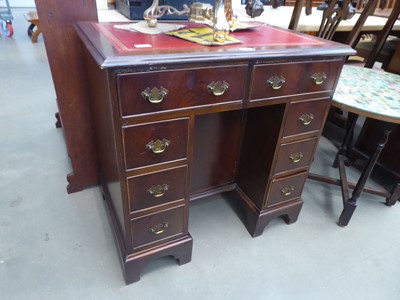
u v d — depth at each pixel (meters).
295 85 0.86
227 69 0.72
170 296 0.94
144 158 0.75
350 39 1.27
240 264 1.07
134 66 0.61
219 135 1.11
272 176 1.05
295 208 1.20
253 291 0.98
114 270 1.01
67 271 0.99
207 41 0.78
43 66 2.94
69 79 1.11
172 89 0.68
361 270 1.07
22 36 3.99
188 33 0.86
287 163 1.04
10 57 3.15
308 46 0.83
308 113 0.95
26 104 2.15
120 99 0.64
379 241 1.20
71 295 0.92
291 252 1.13
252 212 1.16
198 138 1.07
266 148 1.03
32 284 0.94
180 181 0.85
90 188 1.38
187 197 0.90
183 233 0.98
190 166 0.84
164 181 0.82
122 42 0.73
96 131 1.14
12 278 0.96
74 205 1.28
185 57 0.65
